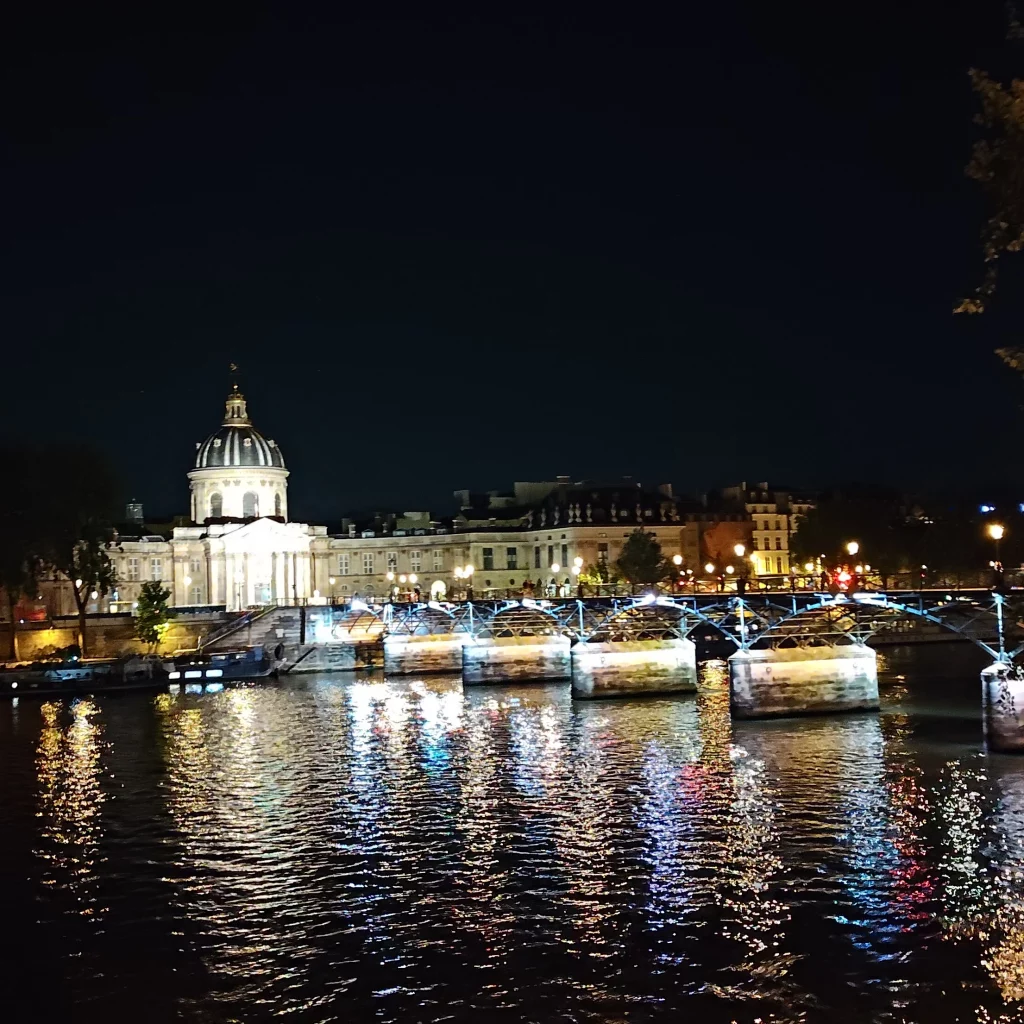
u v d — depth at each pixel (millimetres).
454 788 54688
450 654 111812
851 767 55188
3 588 115438
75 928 37656
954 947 33906
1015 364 28594
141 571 168375
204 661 109250
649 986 32094
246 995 32500
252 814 51062
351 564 189625
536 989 32219
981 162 26734
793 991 31531
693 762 57875
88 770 62125
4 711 88938
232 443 179625
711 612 86562
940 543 134125
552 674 98750
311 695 94750
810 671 70812
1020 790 49812
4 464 106062
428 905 38594
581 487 193375
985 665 98062
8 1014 31766
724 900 38031
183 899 40031
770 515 193250
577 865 42062
